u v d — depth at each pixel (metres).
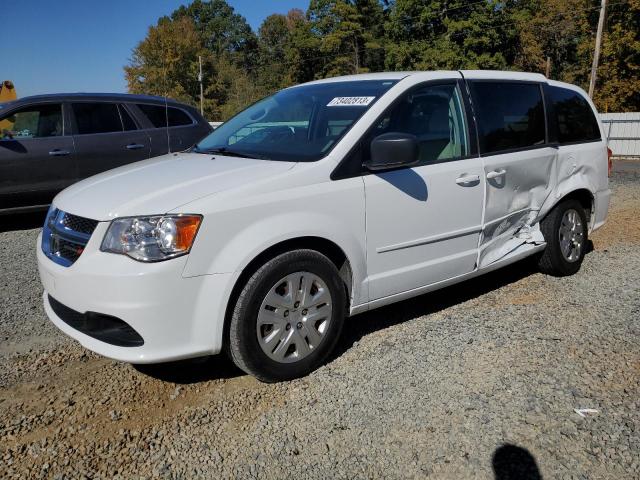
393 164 3.44
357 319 4.27
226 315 3.13
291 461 2.65
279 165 3.42
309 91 4.39
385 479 2.52
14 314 4.46
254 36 96.69
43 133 7.54
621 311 4.32
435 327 4.08
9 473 2.59
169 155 4.28
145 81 62.69
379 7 54.38
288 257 3.21
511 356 3.60
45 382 3.40
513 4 40.62
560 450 2.68
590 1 37.16
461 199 4.02
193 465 2.64
